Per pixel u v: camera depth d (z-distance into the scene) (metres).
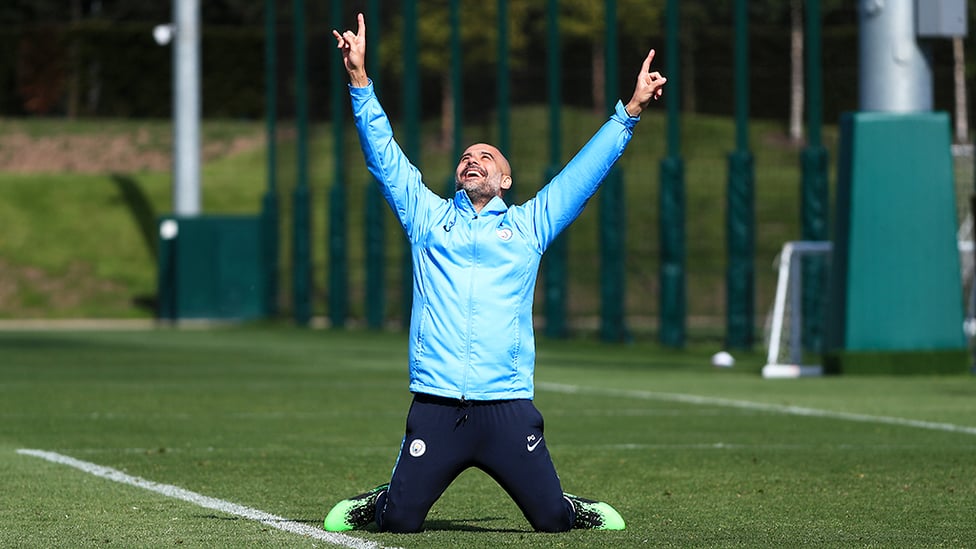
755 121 93.44
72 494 31.84
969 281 78.31
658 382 66.38
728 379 68.12
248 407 54.41
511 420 24.80
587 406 54.12
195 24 134.00
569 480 34.38
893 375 67.69
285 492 32.38
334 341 103.81
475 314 24.50
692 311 106.06
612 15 95.19
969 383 63.72
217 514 28.91
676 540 25.34
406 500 25.11
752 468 36.44
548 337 101.69
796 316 71.69
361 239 124.50
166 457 39.00
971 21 87.00
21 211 166.38
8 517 28.44
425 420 24.88
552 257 101.62
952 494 31.80
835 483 33.62
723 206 99.12
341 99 120.31
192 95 133.75
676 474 35.38
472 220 24.89
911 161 67.19
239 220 132.62
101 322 135.88
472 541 24.91
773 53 91.81
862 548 24.72
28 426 47.50
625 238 96.00
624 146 25.20
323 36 122.19
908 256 67.38
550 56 100.69
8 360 83.06
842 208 68.06
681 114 98.44
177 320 132.00
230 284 132.75
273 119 129.25
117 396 59.25
